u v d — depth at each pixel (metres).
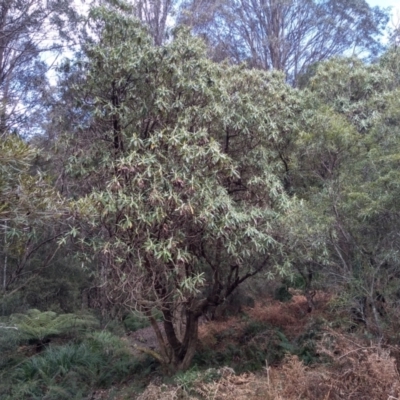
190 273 6.00
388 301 4.63
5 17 8.63
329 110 6.71
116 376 7.04
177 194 5.26
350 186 5.07
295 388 4.04
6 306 8.72
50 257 9.37
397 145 5.00
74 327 8.60
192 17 13.50
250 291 9.99
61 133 6.58
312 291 7.59
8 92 9.45
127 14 6.74
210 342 7.87
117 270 5.48
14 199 3.88
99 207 5.27
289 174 7.41
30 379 6.61
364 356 4.02
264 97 7.09
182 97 6.06
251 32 18.55
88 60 6.30
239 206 6.27
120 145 6.10
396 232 4.59
